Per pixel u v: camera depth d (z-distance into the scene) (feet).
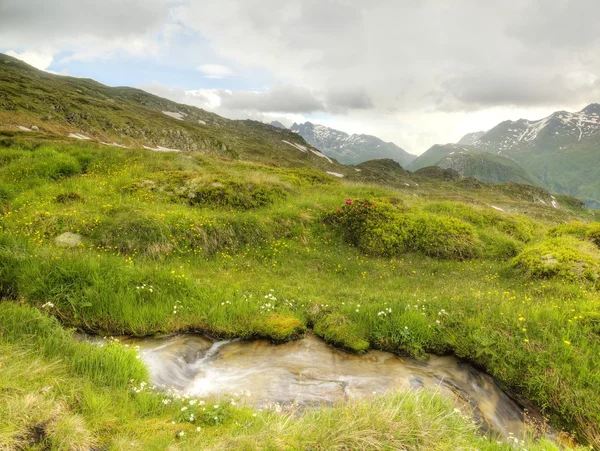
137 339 26.35
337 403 18.52
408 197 81.56
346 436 14.11
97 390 17.01
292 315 30.14
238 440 13.62
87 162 66.33
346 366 25.22
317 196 65.82
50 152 65.36
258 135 499.92
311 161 425.28
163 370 22.52
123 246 37.73
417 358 26.89
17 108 203.51
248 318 29.14
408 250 49.93
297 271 41.16
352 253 48.75
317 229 52.42
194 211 47.60
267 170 90.22
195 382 22.18
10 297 26.76
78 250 34.86
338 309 31.42
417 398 17.80
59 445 12.46
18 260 28.81
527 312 28.37
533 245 52.21
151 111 383.65
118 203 45.96
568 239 50.11
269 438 13.73
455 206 71.20
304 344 27.63
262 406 19.43
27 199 45.47
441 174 479.82
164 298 29.58
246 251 43.32
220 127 478.59
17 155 63.05
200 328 28.27
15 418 12.91
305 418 16.11
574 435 19.77
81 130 226.79
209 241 42.34
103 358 19.27
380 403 17.16
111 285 28.94
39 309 25.84
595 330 25.34
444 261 48.62
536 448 16.34
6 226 36.73
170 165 69.77
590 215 476.54
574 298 33.09
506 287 39.14
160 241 39.34
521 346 25.03
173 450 13.16
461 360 26.71
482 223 64.49
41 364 17.56
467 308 30.89
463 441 15.25
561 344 24.26
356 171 427.74
